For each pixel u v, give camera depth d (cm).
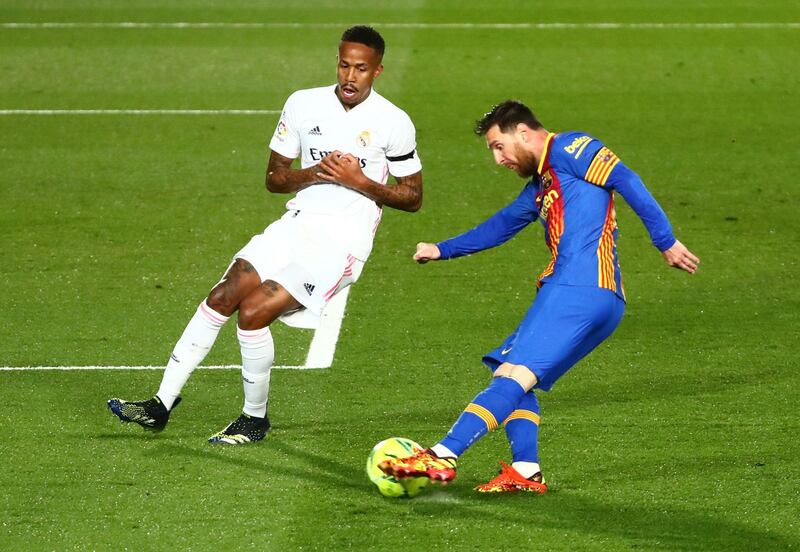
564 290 1683
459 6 5762
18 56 4894
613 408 2077
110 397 2127
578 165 1684
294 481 1798
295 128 1911
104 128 3978
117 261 2848
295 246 1873
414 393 2150
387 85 4481
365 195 1884
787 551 1598
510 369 1672
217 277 2758
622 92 4419
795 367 2261
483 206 3262
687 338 2406
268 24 5419
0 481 1794
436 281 2727
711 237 3028
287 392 2153
